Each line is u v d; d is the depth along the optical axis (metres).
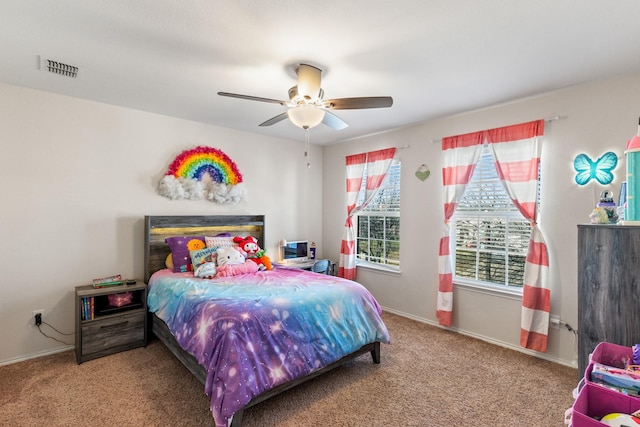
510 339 3.19
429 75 2.57
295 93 2.58
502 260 3.35
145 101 3.24
